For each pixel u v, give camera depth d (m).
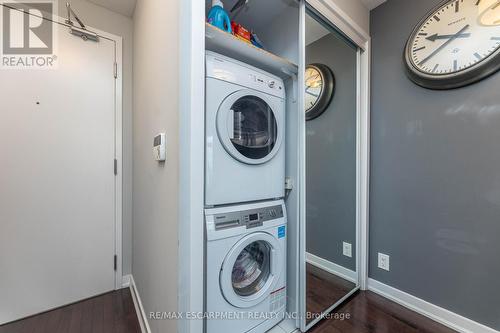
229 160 1.15
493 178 1.28
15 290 1.53
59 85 1.67
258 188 1.28
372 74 1.85
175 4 0.98
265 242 1.31
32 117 1.58
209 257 1.04
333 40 1.67
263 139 1.37
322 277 1.62
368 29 1.84
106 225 1.87
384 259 1.77
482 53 1.28
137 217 1.75
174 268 0.96
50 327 1.47
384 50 1.77
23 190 1.55
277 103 1.38
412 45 1.57
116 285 1.91
